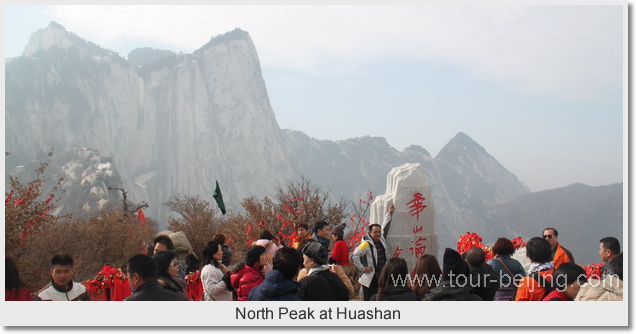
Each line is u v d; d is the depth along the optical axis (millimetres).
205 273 6352
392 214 11766
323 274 5828
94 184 66688
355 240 13086
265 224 14758
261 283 5562
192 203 25031
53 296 5703
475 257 5730
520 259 8945
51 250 13180
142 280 4934
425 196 11828
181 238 13312
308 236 9148
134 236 15570
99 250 14445
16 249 11367
